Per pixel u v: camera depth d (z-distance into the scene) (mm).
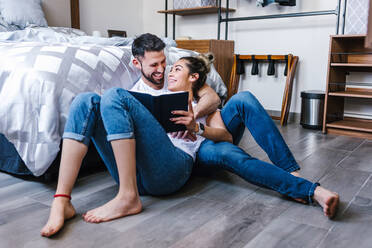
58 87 1353
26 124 1313
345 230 1051
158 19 4340
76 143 1051
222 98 2709
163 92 1354
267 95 3494
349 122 2781
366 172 1681
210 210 1179
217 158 1287
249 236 998
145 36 1309
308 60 3199
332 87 2713
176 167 1178
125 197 1092
